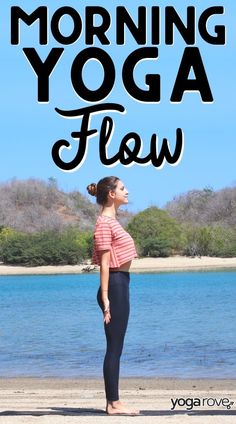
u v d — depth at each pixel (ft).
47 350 64.64
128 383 45.09
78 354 61.26
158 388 42.88
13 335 79.25
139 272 247.70
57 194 420.77
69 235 290.35
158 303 127.34
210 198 400.67
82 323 94.22
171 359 56.49
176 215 398.01
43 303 135.85
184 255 285.64
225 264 265.54
